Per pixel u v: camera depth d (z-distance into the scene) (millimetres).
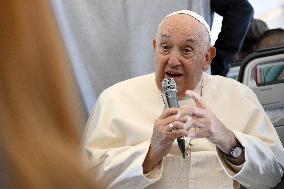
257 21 10344
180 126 4707
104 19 7605
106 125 5738
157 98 5812
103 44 7637
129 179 5133
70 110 1160
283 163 5809
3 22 1080
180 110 4773
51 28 1140
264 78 7078
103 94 6098
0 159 1078
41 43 1117
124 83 6074
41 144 1110
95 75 7617
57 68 1140
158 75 5512
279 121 7062
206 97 5852
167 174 5305
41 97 1118
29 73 1103
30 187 1069
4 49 1083
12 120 1093
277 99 7094
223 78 6109
